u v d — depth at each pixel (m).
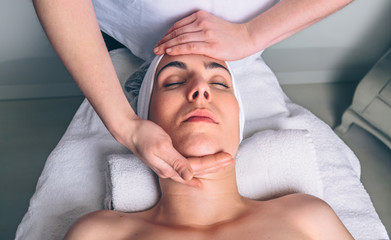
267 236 0.98
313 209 1.05
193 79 1.04
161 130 0.90
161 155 0.86
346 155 1.44
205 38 1.14
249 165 1.23
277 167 1.22
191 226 1.02
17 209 1.81
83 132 1.40
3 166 1.99
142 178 1.17
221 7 1.24
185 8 1.22
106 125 0.94
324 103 2.35
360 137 2.19
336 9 1.18
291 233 0.99
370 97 1.96
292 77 2.42
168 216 1.04
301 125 1.47
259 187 1.22
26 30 2.05
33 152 2.05
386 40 2.30
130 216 1.06
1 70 2.18
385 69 1.87
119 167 1.19
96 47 0.92
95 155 1.31
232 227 1.00
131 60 1.56
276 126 1.44
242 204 1.08
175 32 1.16
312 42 2.32
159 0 1.20
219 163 0.92
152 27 1.29
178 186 1.04
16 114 2.22
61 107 2.27
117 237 1.00
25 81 2.24
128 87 1.35
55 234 1.17
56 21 0.88
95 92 0.92
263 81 1.59
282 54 2.35
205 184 1.03
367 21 2.24
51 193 1.24
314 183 1.22
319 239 1.02
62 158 1.31
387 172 2.02
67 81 2.27
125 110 0.93
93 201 1.23
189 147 0.97
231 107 1.06
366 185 1.95
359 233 1.18
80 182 1.26
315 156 1.25
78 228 1.01
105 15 1.34
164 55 1.16
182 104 1.02
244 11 1.27
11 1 1.96
